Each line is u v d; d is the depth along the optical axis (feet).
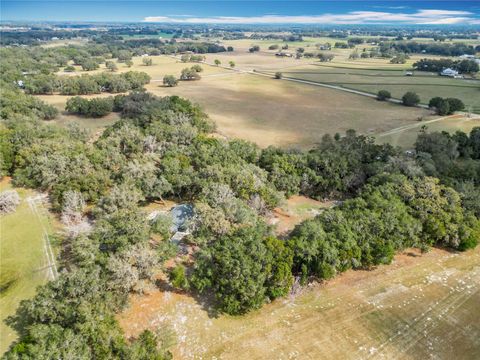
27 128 192.54
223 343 87.10
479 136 221.25
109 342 77.77
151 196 144.77
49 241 123.03
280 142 250.16
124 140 181.88
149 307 95.76
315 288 104.99
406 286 107.14
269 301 96.73
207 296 100.37
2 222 132.87
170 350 84.74
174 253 108.27
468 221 124.06
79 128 217.97
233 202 124.16
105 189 144.36
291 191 159.02
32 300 86.43
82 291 85.76
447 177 154.92
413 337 90.33
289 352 85.25
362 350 86.33
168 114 234.58
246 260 94.68
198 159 164.35
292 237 113.19
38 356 71.46
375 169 163.73
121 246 99.96
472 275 112.57
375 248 109.60
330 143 198.90
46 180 147.33
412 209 126.41
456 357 85.61
